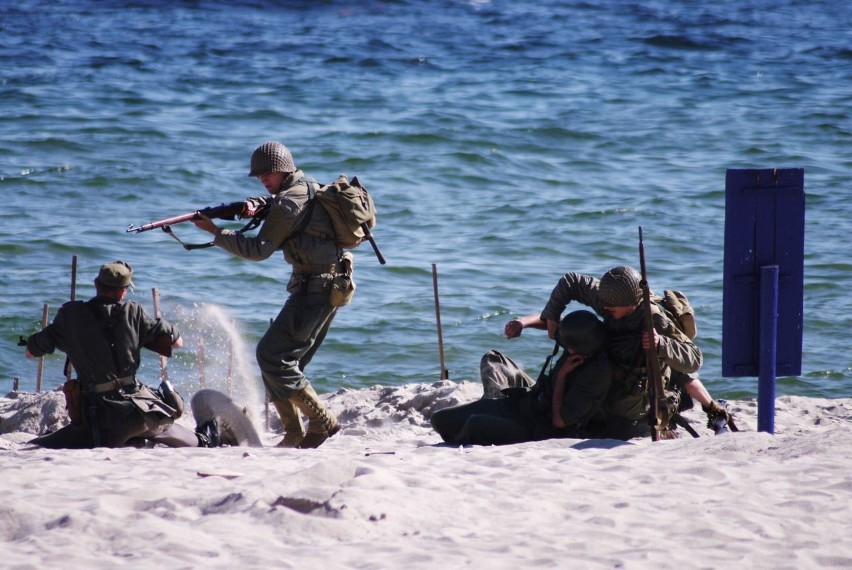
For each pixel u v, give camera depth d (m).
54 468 24.88
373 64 164.38
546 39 186.00
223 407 33.75
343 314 67.56
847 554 18.53
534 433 30.27
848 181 103.50
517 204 97.31
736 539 19.28
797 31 195.38
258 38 184.38
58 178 101.44
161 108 132.88
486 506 21.14
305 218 30.86
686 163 113.06
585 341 29.22
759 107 138.12
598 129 127.56
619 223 90.44
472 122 128.88
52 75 150.00
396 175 108.56
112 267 31.47
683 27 196.62
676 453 25.98
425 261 79.62
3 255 78.25
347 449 30.12
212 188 100.38
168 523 19.67
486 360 33.06
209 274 75.19
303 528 19.31
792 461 24.56
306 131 124.50
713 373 57.19
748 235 29.39
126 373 31.33
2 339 62.28
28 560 17.77
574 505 21.33
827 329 64.38
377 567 17.45
